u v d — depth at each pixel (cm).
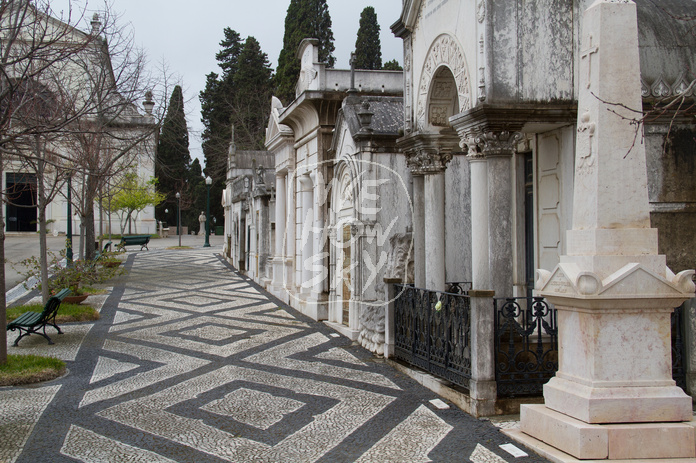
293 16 4538
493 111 676
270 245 2012
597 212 496
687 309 630
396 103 1191
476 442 549
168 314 1443
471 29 722
